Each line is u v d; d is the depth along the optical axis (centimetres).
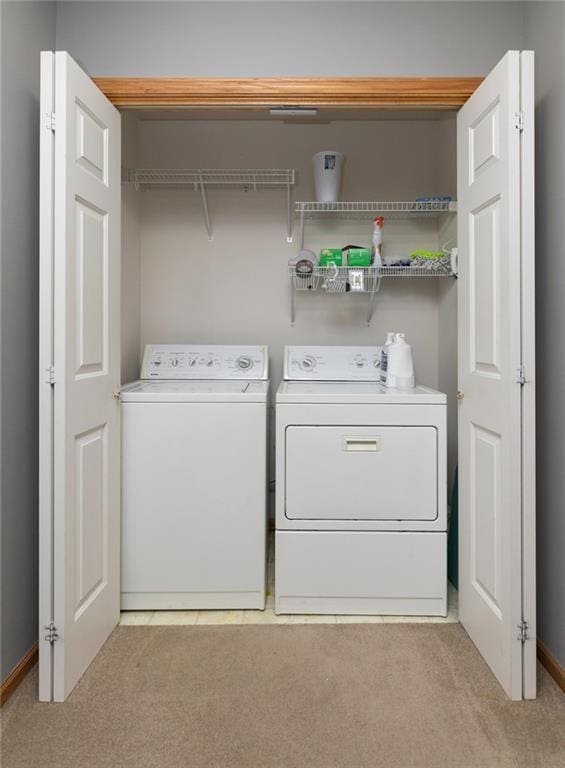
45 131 143
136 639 183
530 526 148
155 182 253
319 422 197
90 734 137
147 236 276
